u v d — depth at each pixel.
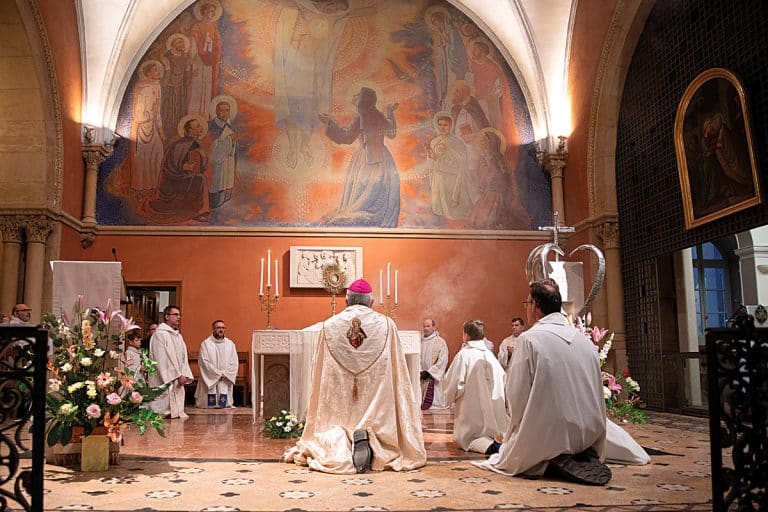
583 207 13.86
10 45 12.16
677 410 11.31
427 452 7.02
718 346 3.83
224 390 12.72
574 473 5.19
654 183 11.81
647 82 12.08
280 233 14.41
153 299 16.69
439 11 15.46
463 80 15.32
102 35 13.95
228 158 14.65
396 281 13.96
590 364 5.44
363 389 6.25
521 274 14.71
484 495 4.75
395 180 14.84
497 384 7.30
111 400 5.75
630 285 12.73
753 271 13.84
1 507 3.60
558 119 14.87
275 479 5.41
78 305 6.21
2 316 10.19
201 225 14.39
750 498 3.73
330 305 14.25
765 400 3.76
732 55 9.51
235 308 14.15
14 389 3.67
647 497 4.65
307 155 14.79
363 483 5.23
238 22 15.08
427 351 13.22
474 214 14.85
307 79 15.05
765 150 8.78
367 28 15.31
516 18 14.59
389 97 15.13
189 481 5.33
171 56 14.87
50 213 12.67
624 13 12.31
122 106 14.65
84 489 5.01
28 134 12.65
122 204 14.34
